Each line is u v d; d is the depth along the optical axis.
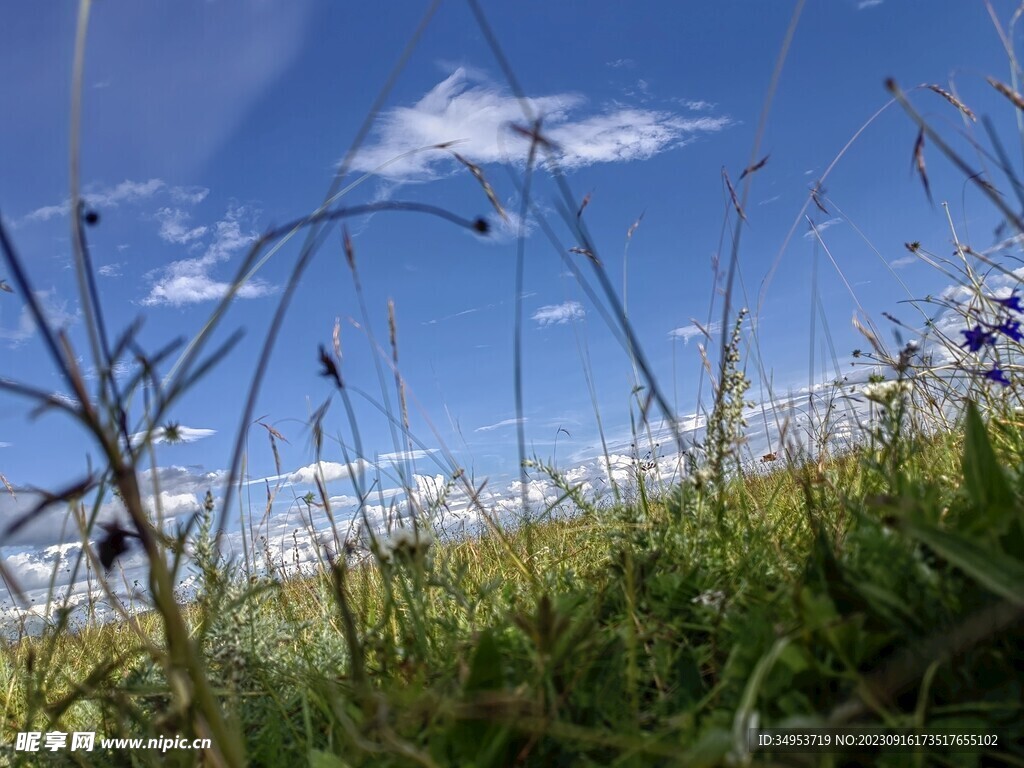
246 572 2.21
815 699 1.27
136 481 1.08
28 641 2.33
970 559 1.08
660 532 2.17
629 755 1.16
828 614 1.24
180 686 1.20
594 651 1.49
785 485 2.90
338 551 2.19
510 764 1.30
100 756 1.78
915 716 1.09
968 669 1.21
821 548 1.51
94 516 1.31
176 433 1.29
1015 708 1.14
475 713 1.23
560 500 2.42
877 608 1.27
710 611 1.67
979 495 1.36
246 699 1.90
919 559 1.39
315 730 1.82
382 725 1.19
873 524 1.51
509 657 1.64
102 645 2.81
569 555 2.88
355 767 1.39
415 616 1.93
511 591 2.48
